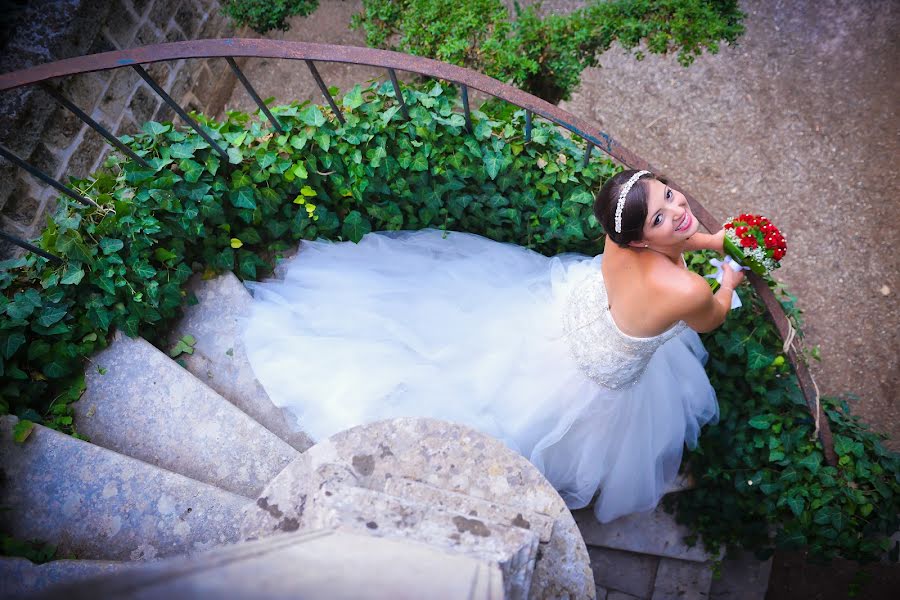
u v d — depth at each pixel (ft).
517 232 12.11
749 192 16.83
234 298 11.62
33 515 9.36
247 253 11.82
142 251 10.71
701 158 17.19
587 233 11.73
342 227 11.98
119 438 10.45
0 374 10.00
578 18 13.50
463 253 11.76
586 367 9.59
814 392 10.92
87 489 9.53
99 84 15.07
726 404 11.81
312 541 5.41
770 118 17.11
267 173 10.91
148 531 9.32
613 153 9.64
